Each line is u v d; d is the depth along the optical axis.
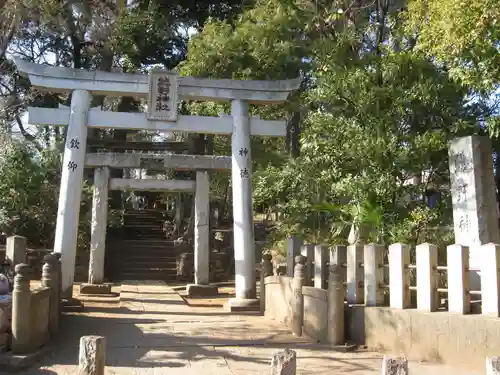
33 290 7.12
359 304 8.20
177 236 22.98
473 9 7.98
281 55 15.71
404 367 3.77
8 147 17.50
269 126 12.70
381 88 11.37
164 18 19.55
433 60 11.25
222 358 7.07
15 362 6.28
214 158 14.88
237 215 12.19
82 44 20.42
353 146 11.31
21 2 17.12
